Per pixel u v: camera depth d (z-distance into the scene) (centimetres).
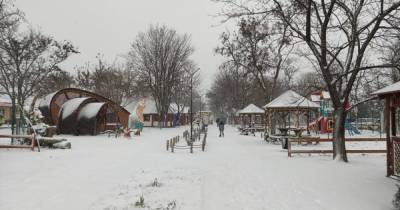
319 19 1616
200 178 1202
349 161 1653
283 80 6312
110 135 3653
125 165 1507
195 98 9331
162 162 1625
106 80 5281
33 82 3225
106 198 900
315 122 4212
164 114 5972
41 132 2358
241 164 1563
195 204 848
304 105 2838
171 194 954
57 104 3697
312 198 905
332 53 1859
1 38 2864
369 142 2877
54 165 1470
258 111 4438
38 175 1225
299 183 1107
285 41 1725
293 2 1652
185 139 3078
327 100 4031
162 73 5628
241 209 804
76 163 1544
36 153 1916
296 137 2670
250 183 1112
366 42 1545
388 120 1229
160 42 5575
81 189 1003
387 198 900
